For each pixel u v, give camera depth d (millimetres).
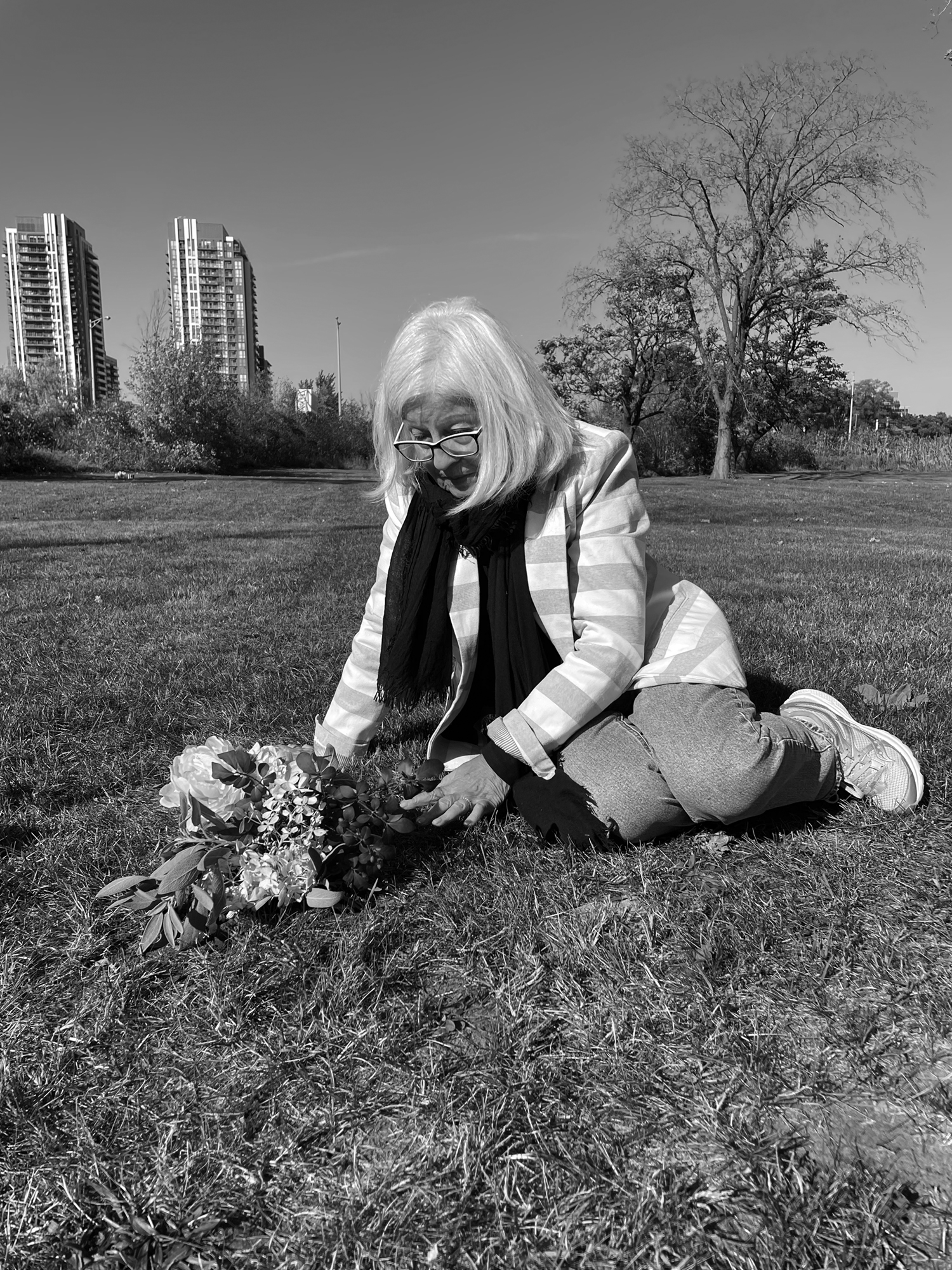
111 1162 1183
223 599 5074
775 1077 1295
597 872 1851
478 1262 1040
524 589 1853
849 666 3340
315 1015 1439
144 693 3092
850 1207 1092
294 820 1603
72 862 1896
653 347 32938
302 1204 1116
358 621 4336
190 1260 1052
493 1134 1199
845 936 1607
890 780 2043
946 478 29781
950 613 4652
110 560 6953
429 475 1811
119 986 1513
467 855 1935
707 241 29875
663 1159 1168
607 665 1814
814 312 29297
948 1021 1396
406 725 2736
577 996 1474
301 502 14391
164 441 27516
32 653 3668
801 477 30953
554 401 1768
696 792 1800
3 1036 1401
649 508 14898
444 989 1516
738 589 5559
